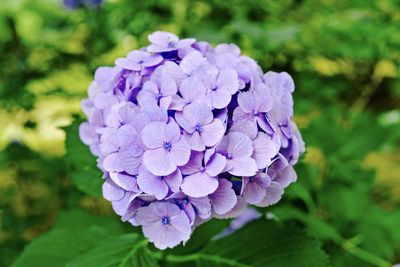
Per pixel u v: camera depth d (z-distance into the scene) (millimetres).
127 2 1372
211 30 1122
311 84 1239
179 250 665
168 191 527
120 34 1373
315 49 1266
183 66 554
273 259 644
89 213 799
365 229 800
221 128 524
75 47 1351
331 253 776
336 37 1249
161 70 551
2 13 1632
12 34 1320
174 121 528
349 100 1477
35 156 1160
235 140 530
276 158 545
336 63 1387
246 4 1348
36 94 1186
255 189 545
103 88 595
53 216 1279
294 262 638
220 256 655
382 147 930
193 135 526
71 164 659
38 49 1299
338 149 891
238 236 663
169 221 532
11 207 1171
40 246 665
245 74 552
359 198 817
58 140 1647
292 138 566
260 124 539
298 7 1402
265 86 544
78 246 668
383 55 1256
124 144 529
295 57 1244
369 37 1208
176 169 522
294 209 766
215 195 533
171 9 1381
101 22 1353
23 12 1661
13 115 1203
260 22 1332
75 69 1301
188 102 536
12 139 1186
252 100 539
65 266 634
